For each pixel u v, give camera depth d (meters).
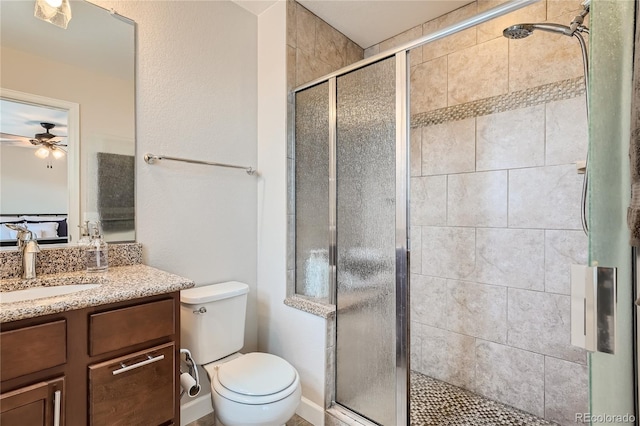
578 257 1.71
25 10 1.35
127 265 1.57
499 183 1.97
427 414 1.86
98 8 1.53
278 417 1.33
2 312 0.87
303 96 1.98
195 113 1.86
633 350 0.52
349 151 1.75
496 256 1.99
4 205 1.29
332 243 1.83
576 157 1.71
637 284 0.50
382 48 2.44
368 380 1.66
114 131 1.57
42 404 0.94
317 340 1.79
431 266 2.27
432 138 2.25
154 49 1.70
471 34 2.06
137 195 1.64
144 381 1.15
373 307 1.64
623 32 0.51
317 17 2.15
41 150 1.38
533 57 1.84
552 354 1.79
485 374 2.03
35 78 1.37
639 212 0.46
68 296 1.04
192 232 1.84
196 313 1.61
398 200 1.54
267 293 2.10
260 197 2.14
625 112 0.51
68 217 1.44
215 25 1.95
